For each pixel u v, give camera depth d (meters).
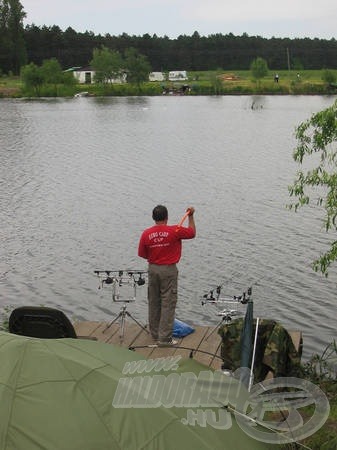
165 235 8.76
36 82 132.75
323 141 11.30
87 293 19.94
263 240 25.59
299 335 9.69
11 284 20.80
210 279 21.09
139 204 32.34
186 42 194.38
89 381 5.48
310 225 27.78
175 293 8.97
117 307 18.73
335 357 13.03
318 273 21.53
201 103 110.12
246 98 122.69
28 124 74.12
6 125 73.19
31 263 22.95
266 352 7.20
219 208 31.39
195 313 18.03
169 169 42.78
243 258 23.31
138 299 19.09
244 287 20.33
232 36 196.25
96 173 41.38
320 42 190.62
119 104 108.94
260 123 74.19
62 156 49.03
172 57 193.25
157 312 9.19
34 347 5.75
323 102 108.12
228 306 16.56
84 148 53.53
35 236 26.42
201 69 194.00
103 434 5.07
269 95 131.00
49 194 34.94
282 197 33.66
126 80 144.38
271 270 21.97
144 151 51.41
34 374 5.45
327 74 136.12
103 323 10.19
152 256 8.87
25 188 36.72
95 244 25.27
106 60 142.12
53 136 62.34
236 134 63.59
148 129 68.56
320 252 23.91
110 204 32.34
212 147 53.88
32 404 5.18
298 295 19.66
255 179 39.09
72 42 189.25
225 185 37.22
